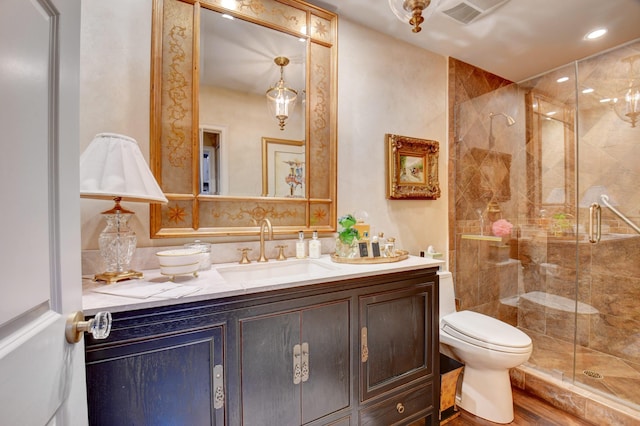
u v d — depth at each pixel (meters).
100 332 0.58
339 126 1.85
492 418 1.67
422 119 2.21
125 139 1.09
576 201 2.39
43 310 0.48
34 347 0.44
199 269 1.28
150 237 1.34
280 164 1.66
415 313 1.46
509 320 2.68
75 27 0.59
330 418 1.20
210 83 1.48
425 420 1.57
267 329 1.06
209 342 0.96
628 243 2.15
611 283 2.22
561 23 1.90
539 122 2.59
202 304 0.95
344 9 1.80
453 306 2.01
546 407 1.80
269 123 1.63
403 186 2.07
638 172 2.09
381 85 2.02
